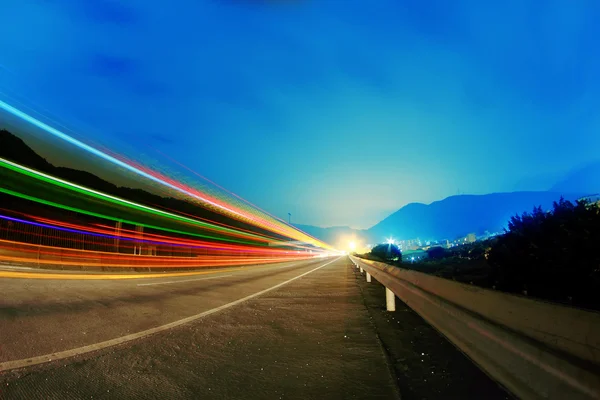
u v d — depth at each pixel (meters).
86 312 7.55
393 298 8.71
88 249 23.25
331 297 11.43
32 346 4.94
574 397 1.79
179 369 4.35
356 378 4.07
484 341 2.87
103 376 4.03
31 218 23.48
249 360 4.75
